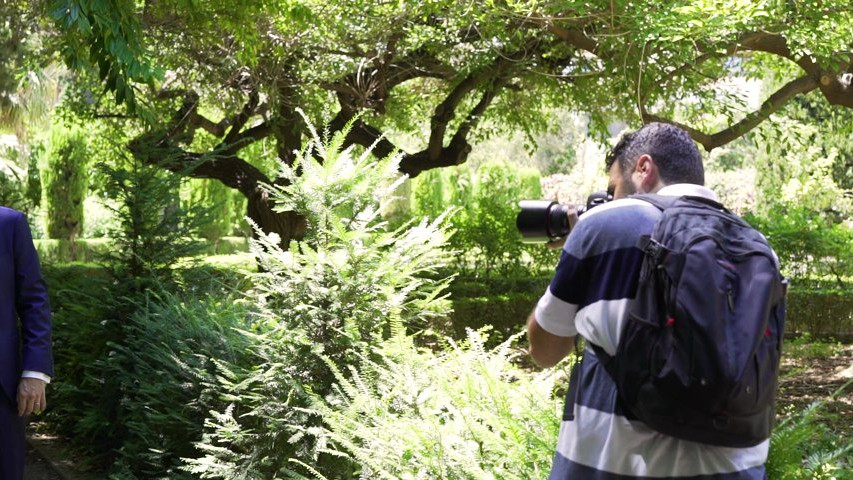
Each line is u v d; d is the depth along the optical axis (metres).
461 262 13.02
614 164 2.51
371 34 9.58
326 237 4.64
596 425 2.23
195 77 10.77
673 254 2.08
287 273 4.54
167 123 11.67
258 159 14.70
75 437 6.88
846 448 2.73
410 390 3.88
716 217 2.17
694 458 2.15
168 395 5.37
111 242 7.11
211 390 4.96
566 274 2.26
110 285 6.89
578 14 8.16
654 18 6.95
